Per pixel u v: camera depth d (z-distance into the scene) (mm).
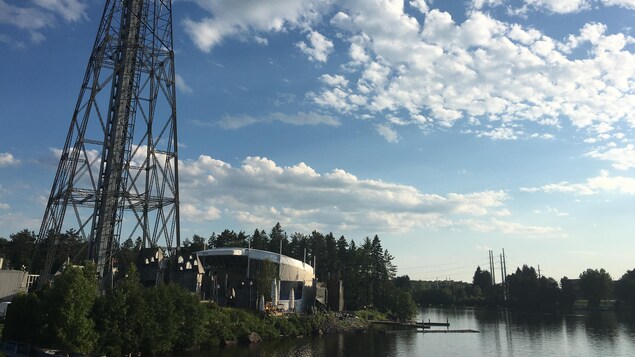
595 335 132625
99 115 87625
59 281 59219
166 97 96438
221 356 77188
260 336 100062
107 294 69188
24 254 145875
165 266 102000
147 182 94312
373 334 128125
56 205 84500
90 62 89000
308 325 119812
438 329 146375
